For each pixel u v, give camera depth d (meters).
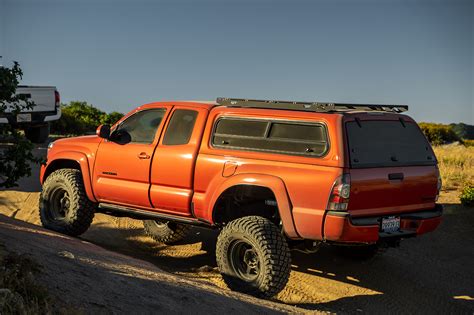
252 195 6.43
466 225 9.48
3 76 5.53
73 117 22.88
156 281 5.06
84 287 4.32
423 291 6.72
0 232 5.38
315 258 7.80
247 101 6.52
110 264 5.42
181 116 6.89
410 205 6.14
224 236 6.00
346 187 5.56
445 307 6.25
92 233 8.66
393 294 6.57
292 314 5.10
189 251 8.09
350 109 6.21
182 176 6.65
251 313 4.78
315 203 5.68
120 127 7.46
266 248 5.73
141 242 8.45
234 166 6.25
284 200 5.83
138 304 4.28
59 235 6.85
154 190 6.89
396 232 6.00
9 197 10.32
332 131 5.71
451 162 16.09
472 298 6.55
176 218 6.91
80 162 7.60
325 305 6.12
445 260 7.93
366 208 5.76
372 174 5.75
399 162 6.05
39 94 15.93
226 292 5.44
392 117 6.20
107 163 7.36
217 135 6.52
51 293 4.00
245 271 6.02
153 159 6.90
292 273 7.14
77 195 7.64
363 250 7.52
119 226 9.20
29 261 4.30
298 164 5.85
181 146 6.71
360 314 5.90
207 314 4.46
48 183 7.86
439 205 6.45
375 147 5.91
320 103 6.00
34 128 16.78
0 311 3.45
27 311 3.53
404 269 7.50
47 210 7.90
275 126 6.13
